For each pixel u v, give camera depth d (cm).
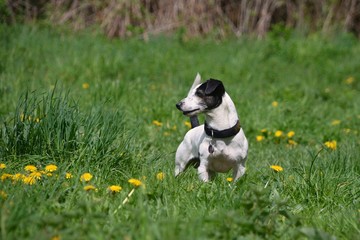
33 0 1845
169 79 1436
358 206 614
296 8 1992
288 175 690
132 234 464
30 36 1585
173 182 636
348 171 734
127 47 1639
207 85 684
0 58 1370
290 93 1326
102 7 1828
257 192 529
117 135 735
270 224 512
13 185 577
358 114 1236
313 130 1093
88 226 474
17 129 702
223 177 704
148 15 1816
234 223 497
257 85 1472
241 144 706
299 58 1741
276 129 1077
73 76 1313
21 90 1142
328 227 556
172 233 451
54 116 705
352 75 1636
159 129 1016
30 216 488
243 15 1933
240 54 1688
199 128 745
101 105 791
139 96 1189
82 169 648
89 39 1661
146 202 547
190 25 1836
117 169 685
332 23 2012
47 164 673
